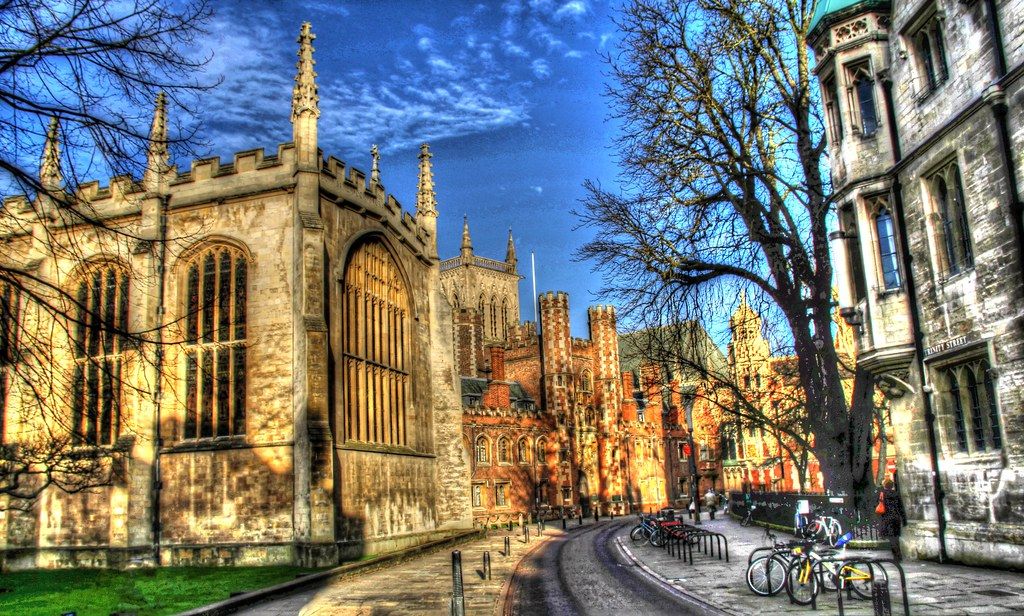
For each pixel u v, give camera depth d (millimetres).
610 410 80562
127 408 32875
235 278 34219
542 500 69562
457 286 122062
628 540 37000
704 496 81875
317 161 34031
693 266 23984
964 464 19531
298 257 32906
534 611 16828
